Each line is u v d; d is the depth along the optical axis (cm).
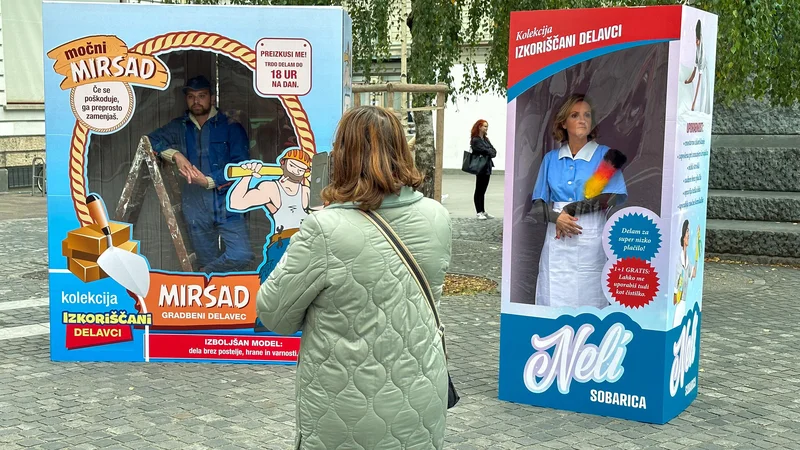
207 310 608
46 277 927
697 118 489
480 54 2184
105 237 601
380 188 272
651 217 471
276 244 608
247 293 609
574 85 485
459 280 938
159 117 599
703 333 725
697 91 485
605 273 490
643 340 484
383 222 272
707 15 489
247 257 607
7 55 1895
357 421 269
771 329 741
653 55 459
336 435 271
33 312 765
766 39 909
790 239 1070
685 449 452
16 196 1811
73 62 586
